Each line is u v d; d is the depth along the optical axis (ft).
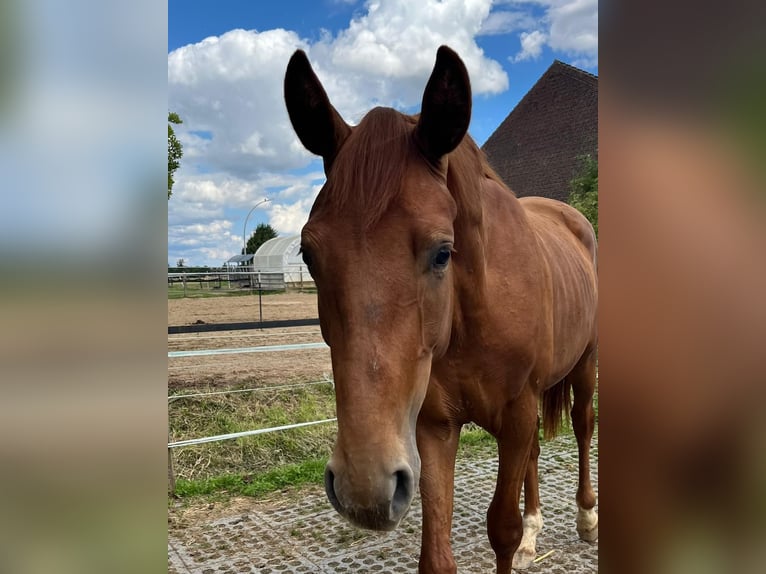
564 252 8.68
